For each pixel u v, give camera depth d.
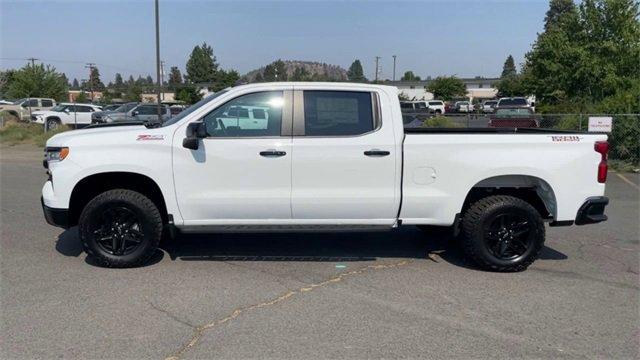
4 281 5.46
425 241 7.29
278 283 5.50
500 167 5.89
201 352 4.00
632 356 4.03
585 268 6.17
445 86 80.62
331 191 5.84
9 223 8.02
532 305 5.00
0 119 29.47
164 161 5.75
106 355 3.94
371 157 5.80
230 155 5.75
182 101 60.25
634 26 26.73
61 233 7.43
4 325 4.42
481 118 25.95
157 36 25.20
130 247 5.94
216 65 81.56
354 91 5.89
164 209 6.14
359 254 6.62
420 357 3.96
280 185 5.81
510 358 3.97
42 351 3.99
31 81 58.66
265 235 7.47
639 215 9.27
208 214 5.86
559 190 5.96
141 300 4.99
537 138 5.93
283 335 4.29
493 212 5.87
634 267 6.22
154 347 4.07
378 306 4.92
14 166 15.78
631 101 17.55
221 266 6.05
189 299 5.03
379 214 5.94
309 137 5.80
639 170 14.96
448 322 4.59
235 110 5.84
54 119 31.77
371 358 3.93
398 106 5.92
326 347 4.09
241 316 4.65
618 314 4.81
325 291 5.29
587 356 4.02
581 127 17.17
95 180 6.05
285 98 5.86
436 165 5.87
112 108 36.31
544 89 30.47
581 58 26.81
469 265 6.23
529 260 5.98
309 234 7.59
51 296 5.07
